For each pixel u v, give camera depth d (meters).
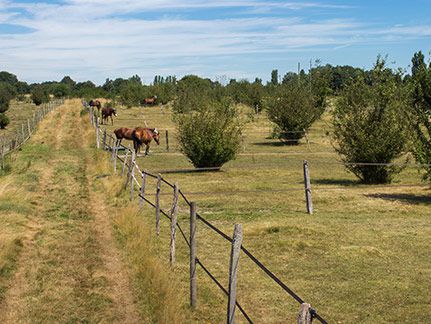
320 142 32.12
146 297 7.85
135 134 27.06
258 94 54.66
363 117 18.97
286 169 22.56
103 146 29.72
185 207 14.66
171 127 42.41
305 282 8.63
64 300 7.88
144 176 14.15
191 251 7.56
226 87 61.12
